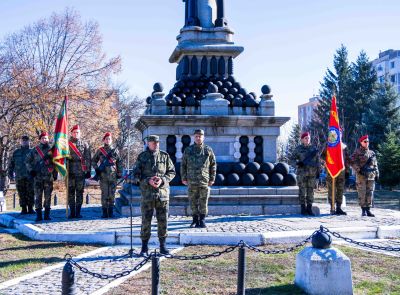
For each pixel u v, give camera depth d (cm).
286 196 1508
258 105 1667
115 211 1606
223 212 1465
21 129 3666
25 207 1597
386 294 681
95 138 4016
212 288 710
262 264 852
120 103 5184
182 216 1436
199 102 1650
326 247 700
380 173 3878
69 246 1029
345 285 677
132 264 862
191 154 1188
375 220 1320
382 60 8900
